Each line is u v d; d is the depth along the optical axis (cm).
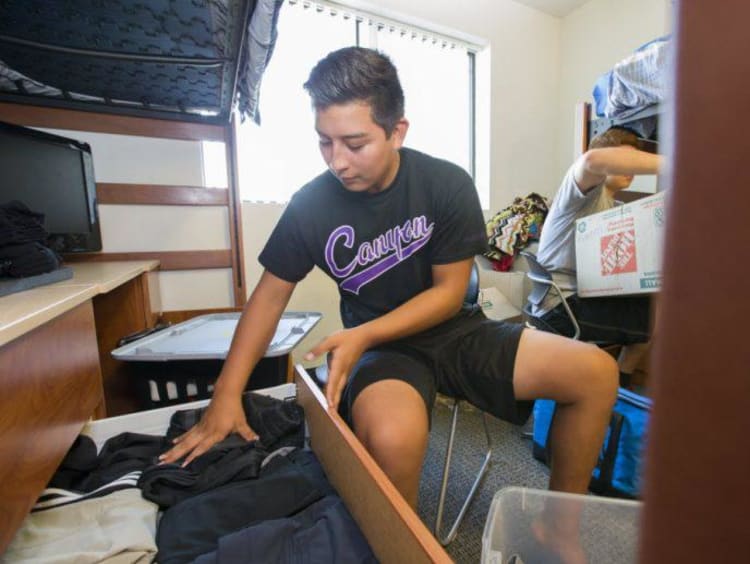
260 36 95
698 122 13
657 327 16
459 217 78
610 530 57
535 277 143
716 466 14
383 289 83
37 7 79
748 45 12
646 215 112
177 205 145
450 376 79
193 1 78
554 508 60
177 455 69
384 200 77
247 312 79
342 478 56
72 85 116
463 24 213
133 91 122
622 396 105
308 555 50
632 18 215
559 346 72
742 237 12
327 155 66
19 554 48
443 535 94
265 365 103
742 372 13
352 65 60
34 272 69
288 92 176
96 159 133
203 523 56
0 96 118
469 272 80
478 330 84
